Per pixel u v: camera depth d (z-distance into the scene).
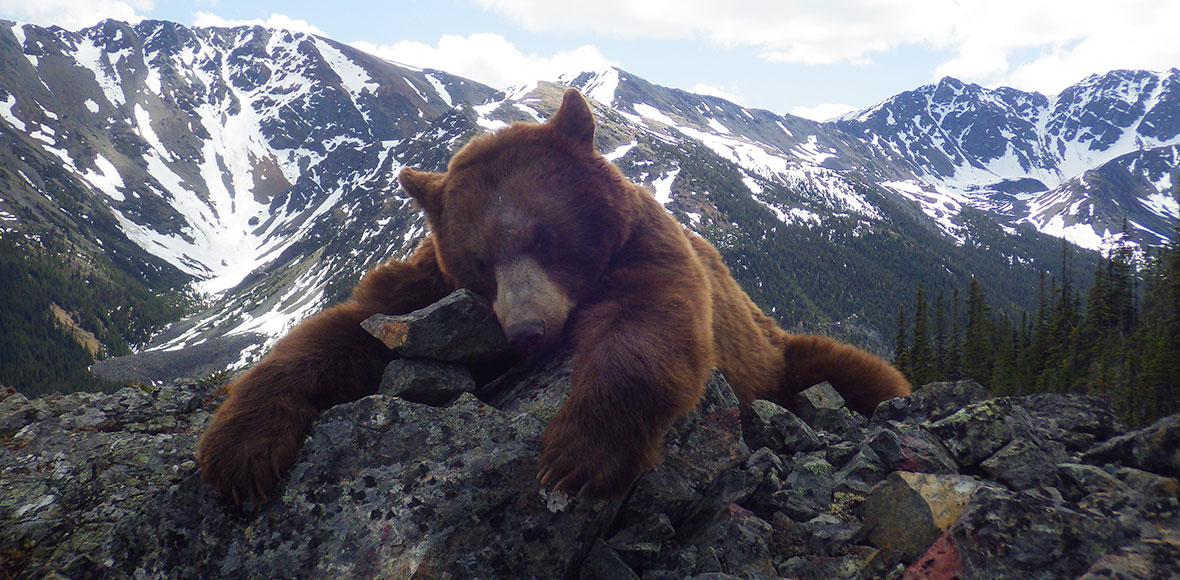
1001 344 77.12
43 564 4.78
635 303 4.55
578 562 4.12
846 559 4.07
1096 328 69.56
